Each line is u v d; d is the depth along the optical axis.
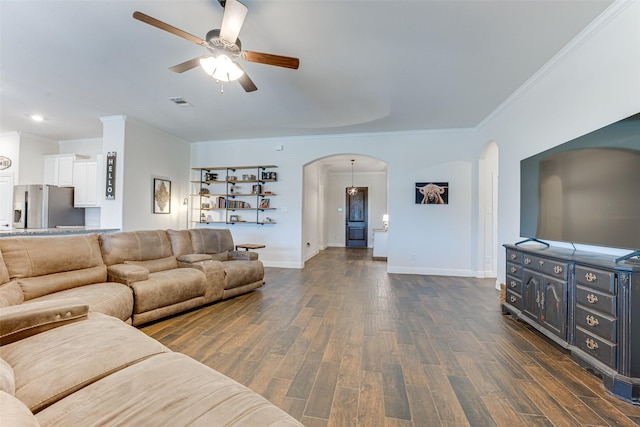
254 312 3.20
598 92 2.32
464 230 5.23
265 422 0.86
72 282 2.48
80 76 3.29
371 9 2.20
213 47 2.22
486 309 3.35
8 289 1.98
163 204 5.55
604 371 1.77
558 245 2.80
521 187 3.21
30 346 1.31
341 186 10.33
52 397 1.01
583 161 2.28
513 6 2.15
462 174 5.22
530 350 2.33
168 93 3.74
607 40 2.24
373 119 4.71
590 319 1.92
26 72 3.20
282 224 6.00
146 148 5.14
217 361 2.12
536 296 2.55
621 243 1.91
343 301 3.63
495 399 1.71
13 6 2.16
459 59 2.88
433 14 2.25
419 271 5.36
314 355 2.22
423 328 2.78
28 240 2.36
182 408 0.91
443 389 1.80
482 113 4.38
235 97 3.85
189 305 3.16
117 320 1.72
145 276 2.83
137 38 2.57
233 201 6.09
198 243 4.02
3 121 4.93
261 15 2.26
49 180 5.71
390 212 5.46
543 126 3.05
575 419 1.53
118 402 0.95
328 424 1.49
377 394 1.75
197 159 6.38
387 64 2.99
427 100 3.89
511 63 2.94
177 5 2.17
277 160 6.01
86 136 5.87
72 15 2.27
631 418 1.54
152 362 1.20
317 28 2.42
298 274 5.29
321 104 4.06
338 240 10.36
